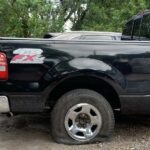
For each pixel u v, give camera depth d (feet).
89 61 12.23
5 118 15.92
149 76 12.52
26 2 38.58
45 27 40.04
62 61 12.17
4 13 38.83
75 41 12.37
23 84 12.07
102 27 45.50
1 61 11.96
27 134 13.76
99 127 12.55
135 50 12.48
